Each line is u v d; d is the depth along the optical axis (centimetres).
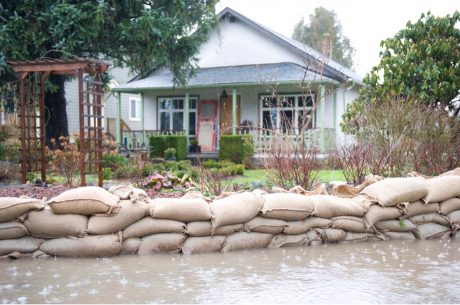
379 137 908
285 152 777
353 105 1301
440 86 1203
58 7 1374
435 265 469
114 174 1138
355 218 589
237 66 2048
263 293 375
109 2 1505
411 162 861
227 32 2077
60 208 496
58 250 495
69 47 1383
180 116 2084
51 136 1633
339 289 386
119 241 504
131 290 383
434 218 621
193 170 1058
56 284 400
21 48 1385
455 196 631
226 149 1628
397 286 394
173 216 520
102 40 1536
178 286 395
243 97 1947
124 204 510
